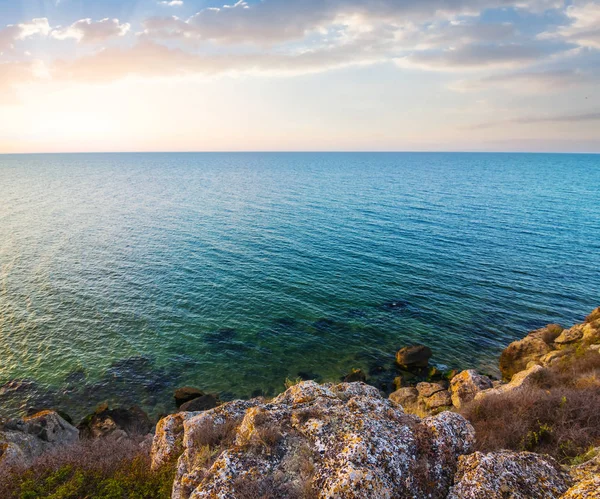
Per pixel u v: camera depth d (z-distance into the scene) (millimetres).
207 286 49031
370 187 143625
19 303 44344
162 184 164375
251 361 34344
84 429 24438
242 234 73125
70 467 13258
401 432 9367
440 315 41625
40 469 13586
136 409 27406
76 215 93125
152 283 50094
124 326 39781
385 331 38781
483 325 39625
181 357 34875
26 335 37906
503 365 31641
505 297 45469
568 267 54438
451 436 9367
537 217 85438
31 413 28125
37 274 53062
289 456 8812
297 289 47938
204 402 27484
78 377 32219
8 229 77250
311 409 10555
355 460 8133
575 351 25219
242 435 10070
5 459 15180
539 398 12969
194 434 11273
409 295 46125
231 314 42125
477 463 8102
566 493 7102
